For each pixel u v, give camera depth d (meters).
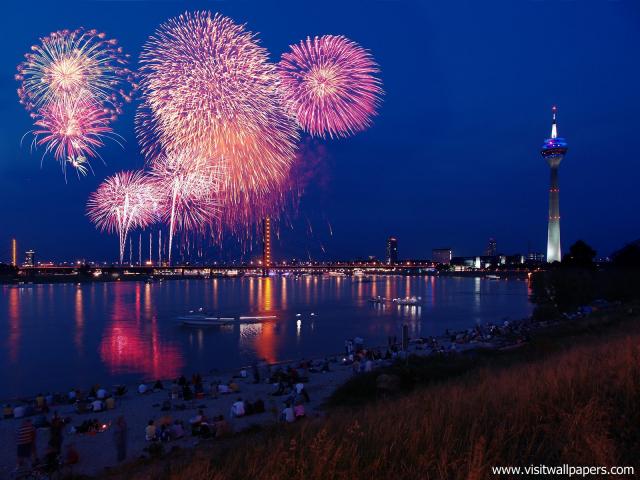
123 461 19.94
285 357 65.50
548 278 93.81
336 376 41.59
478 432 8.73
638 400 9.88
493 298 191.50
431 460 7.72
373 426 9.77
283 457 8.53
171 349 72.44
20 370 57.06
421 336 84.94
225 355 67.12
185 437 23.28
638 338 17.89
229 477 8.79
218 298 188.50
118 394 38.72
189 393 35.06
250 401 31.78
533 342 34.72
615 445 7.87
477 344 57.34
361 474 7.82
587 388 10.84
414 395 16.69
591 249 108.31
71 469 19.09
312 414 24.41
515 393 11.19
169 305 156.12
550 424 8.77
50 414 31.44
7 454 23.28
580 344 26.31
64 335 87.62
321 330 94.94
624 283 88.50
